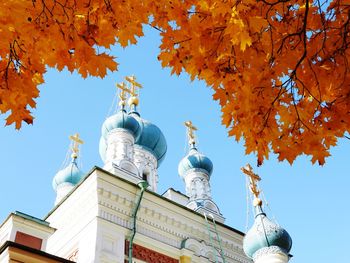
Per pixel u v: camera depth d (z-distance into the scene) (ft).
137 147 84.33
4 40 13.85
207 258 60.39
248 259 65.67
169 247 57.82
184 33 15.06
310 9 15.44
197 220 63.05
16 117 14.51
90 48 14.48
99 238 51.72
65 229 57.26
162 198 60.39
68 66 14.66
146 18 15.01
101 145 83.71
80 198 57.26
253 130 15.64
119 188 57.31
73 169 92.27
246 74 15.23
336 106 15.39
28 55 14.37
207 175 88.63
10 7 13.50
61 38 14.33
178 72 15.57
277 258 61.67
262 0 14.66
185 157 90.99
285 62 15.15
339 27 15.35
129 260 51.90
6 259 35.86
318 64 15.23
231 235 65.51
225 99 15.56
